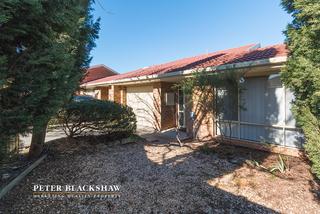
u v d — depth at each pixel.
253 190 4.23
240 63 6.59
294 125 6.70
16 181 4.34
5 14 2.35
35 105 2.92
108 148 7.40
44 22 2.99
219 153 6.88
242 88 6.91
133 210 3.52
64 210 3.50
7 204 3.62
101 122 7.93
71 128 7.66
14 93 2.72
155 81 11.11
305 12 3.83
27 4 2.58
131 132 8.95
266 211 3.52
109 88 14.77
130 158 6.25
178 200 3.84
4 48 2.76
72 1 3.54
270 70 6.76
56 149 6.72
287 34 4.71
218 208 3.59
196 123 9.16
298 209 3.57
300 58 4.05
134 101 13.63
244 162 5.94
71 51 5.20
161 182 4.58
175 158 6.32
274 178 4.79
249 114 7.80
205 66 8.09
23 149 6.69
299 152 6.43
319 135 3.94
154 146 7.88
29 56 2.85
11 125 2.72
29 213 3.39
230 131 7.97
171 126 11.47
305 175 4.96
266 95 7.36
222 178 4.82
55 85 3.26
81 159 5.95
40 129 3.19
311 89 4.14
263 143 7.18
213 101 7.49
